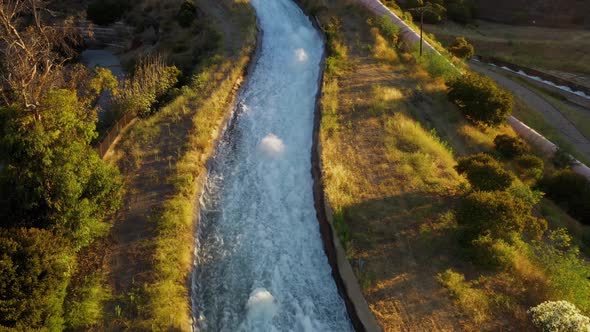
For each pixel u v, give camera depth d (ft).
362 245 62.03
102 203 65.92
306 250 69.41
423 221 65.67
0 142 59.52
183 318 54.95
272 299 61.46
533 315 50.44
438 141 86.58
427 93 104.06
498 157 88.79
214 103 96.48
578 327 47.26
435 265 59.16
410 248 61.41
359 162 78.38
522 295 55.42
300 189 80.28
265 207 77.66
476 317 52.21
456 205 68.54
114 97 100.27
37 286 50.37
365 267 58.85
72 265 60.03
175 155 82.74
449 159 80.43
